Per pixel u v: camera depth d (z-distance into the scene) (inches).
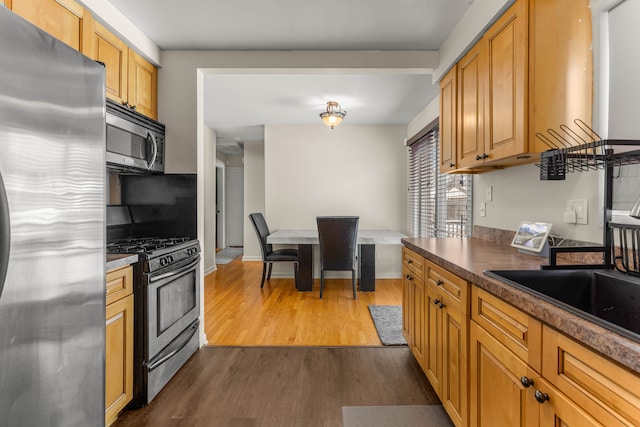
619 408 27.9
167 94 103.0
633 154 44.9
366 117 182.2
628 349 26.3
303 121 191.6
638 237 47.6
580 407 31.8
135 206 103.2
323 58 104.3
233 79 127.2
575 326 31.7
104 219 46.4
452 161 93.7
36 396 35.9
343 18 87.2
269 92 140.6
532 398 39.0
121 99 85.2
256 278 199.5
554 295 52.1
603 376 29.4
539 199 76.7
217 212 318.7
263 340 111.3
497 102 69.7
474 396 54.2
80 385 42.4
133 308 73.0
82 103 42.0
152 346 76.1
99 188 45.2
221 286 181.3
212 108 165.2
